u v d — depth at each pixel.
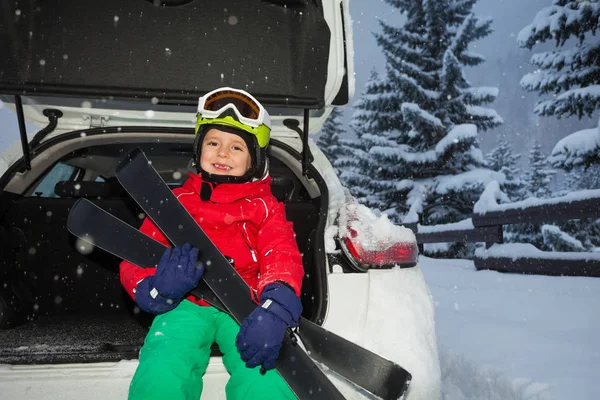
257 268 1.66
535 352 2.61
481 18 19.11
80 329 2.22
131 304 2.44
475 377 2.45
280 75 2.01
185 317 1.44
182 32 1.93
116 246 1.40
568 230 14.26
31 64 1.82
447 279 5.52
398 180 18.34
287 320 1.27
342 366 1.36
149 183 1.42
